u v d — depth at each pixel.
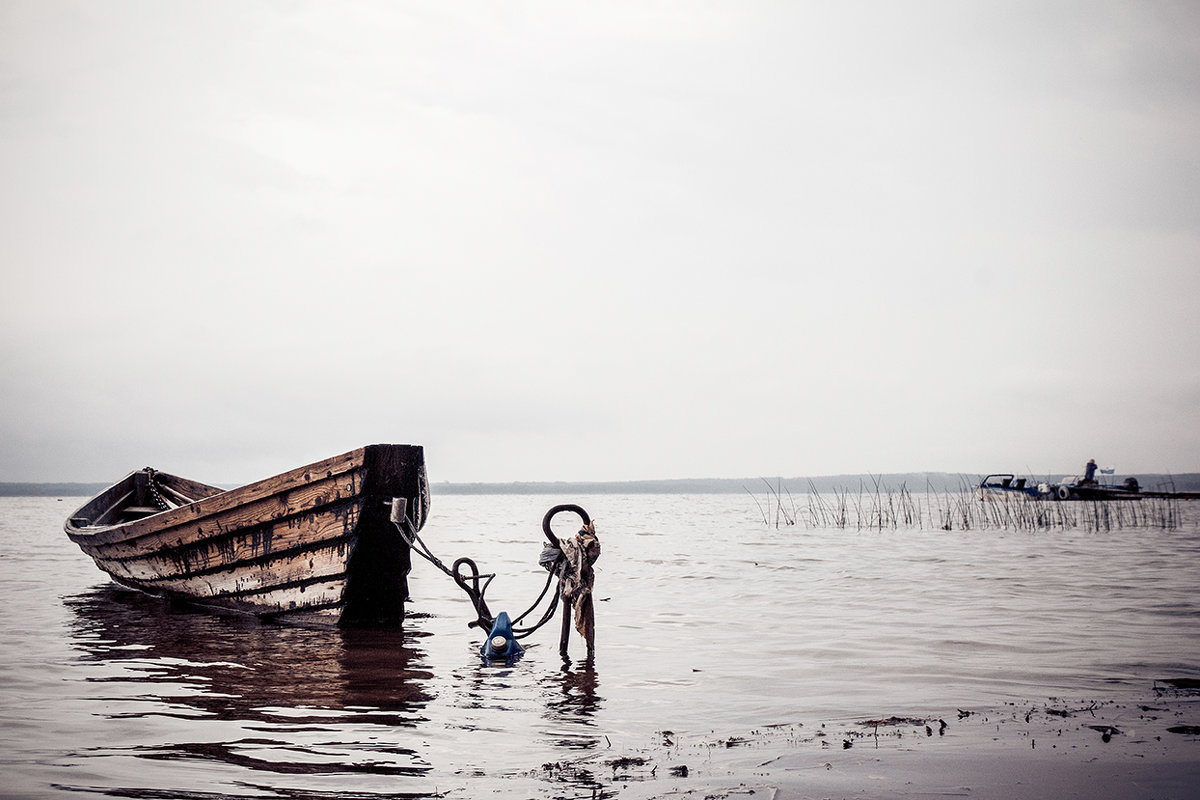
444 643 9.59
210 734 5.77
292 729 5.92
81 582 16.09
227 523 10.99
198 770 4.95
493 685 7.41
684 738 5.71
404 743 5.57
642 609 12.27
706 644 9.42
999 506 43.00
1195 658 8.32
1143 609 11.47
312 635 10.13
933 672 7.81
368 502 9.86
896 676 7.68
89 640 9.77
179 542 11.71
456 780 4.79
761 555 21.47
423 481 10.67
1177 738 5.58
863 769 4.99
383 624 10.75
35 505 89.44
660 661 8.50
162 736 5.71
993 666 8.03
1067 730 5.80
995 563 18.19
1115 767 4.98
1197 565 17.33
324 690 7.20
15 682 7.46
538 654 8.91
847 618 11.17
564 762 5.16
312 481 10.07
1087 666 7.99
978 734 5.74
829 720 6.18
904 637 9.63
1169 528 30.55
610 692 7.14
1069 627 10.13
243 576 11.12
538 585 15.44
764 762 5.14
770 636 9.89
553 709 6.54
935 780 4.79
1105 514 33.25
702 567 18.48
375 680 7.62
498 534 32.91
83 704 6.64
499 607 12.77
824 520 39.22
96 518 15.81
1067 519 35.31
